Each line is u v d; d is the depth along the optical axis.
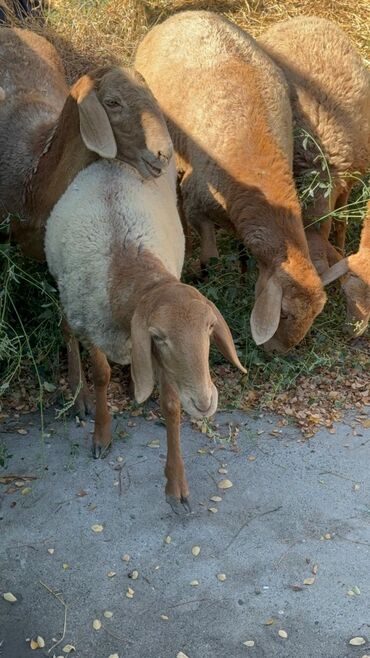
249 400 2.00
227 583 1.55
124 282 1.49
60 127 1.73
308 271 1.88
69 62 3.06
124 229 1.54
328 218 2.22
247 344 2.05
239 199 1.98
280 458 1.84
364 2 3.54
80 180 1.65
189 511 1.70
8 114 1.97
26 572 1.57
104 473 1.79
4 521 1.68
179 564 1.59
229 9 3.54
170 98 2.15
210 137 2.04
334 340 2.18
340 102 2.25
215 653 1.43
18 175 1.85
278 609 1.51
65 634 1.47
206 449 1.86
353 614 1.50
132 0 3.44
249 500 1.73
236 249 2.39
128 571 1.58
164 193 1.72
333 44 2.31
